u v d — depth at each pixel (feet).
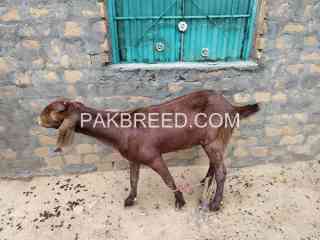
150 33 6.26
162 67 6.34
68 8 5.61
